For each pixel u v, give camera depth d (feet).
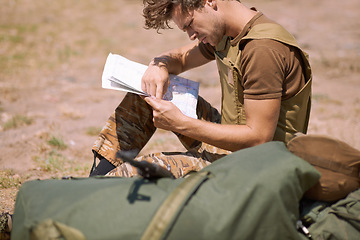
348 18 35.76
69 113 18.17
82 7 39.22
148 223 5.71
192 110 8.45
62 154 13.98
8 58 25.79
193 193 5.98
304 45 28.58
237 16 7.72
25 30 31.68
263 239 5.88
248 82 7.30
